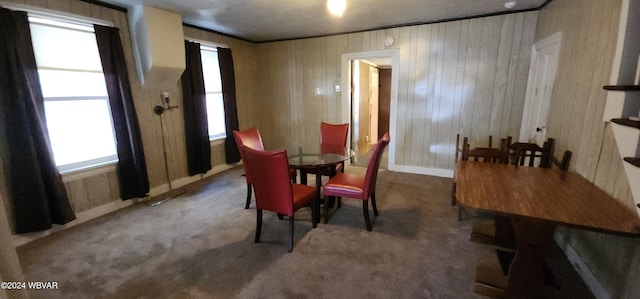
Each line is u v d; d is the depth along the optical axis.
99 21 2.92
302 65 5.02
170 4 3.06
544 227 1.59
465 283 1.93
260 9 3.26
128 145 3.21
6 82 2.33
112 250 2.38
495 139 3.87
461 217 2.89
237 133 3.02
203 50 4.27
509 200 1.70
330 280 1.97
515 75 3.59
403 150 4.52
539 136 3.08
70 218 2.75
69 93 2.80
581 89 2.21
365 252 2.30
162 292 1.88
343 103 4.82
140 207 3.27
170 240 2.54
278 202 2.29
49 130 2.69
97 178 3.03
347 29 4.34
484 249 2.31
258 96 5.48
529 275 1.68
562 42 2.61
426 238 2.50
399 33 4.15
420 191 3.65
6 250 0.60
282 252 2.33
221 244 2.46
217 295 1.85
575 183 2.01
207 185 4.02
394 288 1.89
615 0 1.83
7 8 2.31
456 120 4.06
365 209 2.61
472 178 2.15
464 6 3.26
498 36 3.59
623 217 1.47
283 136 5.50
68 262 2.22
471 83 3.86
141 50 3.22
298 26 4.11
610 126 1.81
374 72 6.48
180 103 3.92
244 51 5.02
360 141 5.78
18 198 2.46
